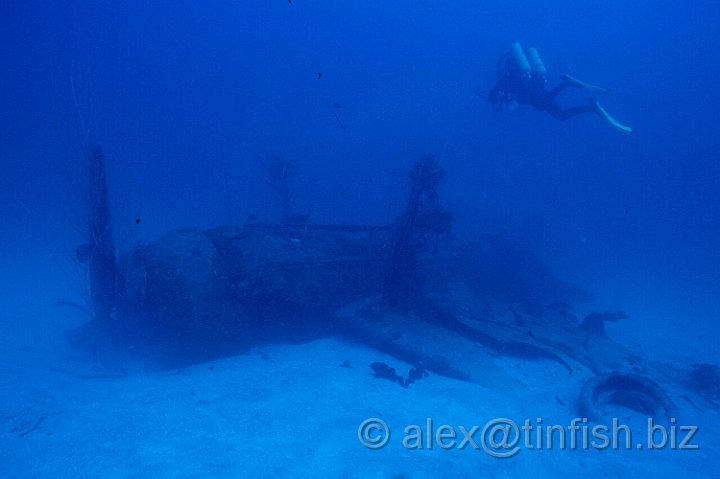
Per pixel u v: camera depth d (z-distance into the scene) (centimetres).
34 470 497
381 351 964
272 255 1008
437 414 680
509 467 553
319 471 516
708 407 805
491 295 1466
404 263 1058
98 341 941
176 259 886
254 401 688
